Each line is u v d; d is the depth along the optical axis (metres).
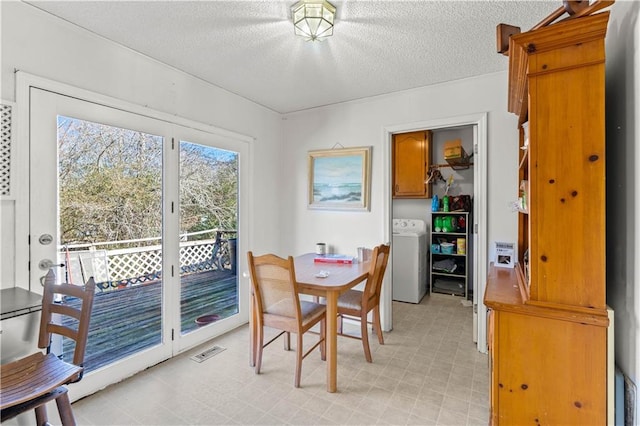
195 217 2.76
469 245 4.28
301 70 2.54
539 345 1.23
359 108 3.24
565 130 1.18
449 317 3.47
